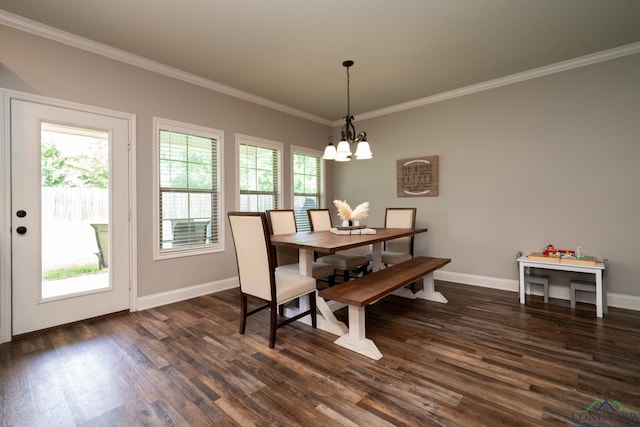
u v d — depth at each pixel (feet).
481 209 12.48
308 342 7.50
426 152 13.93
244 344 7.40
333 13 7.62
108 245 9.39
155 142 10.36
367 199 16.25
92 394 5.47
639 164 9.44
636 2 7.20
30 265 8.04
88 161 9.04
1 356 6.87
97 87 9.11
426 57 9.98
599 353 6.78
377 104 14.65
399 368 6.25
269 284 7.15
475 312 9.50
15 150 7.79
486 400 5.19
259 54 9.72
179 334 8.00
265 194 14.28
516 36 8.75
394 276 8.57
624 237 9.71
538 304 10.21
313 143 16.61
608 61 9.80
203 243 11.82
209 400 5.28
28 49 7.94
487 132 12.24
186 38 8.76
